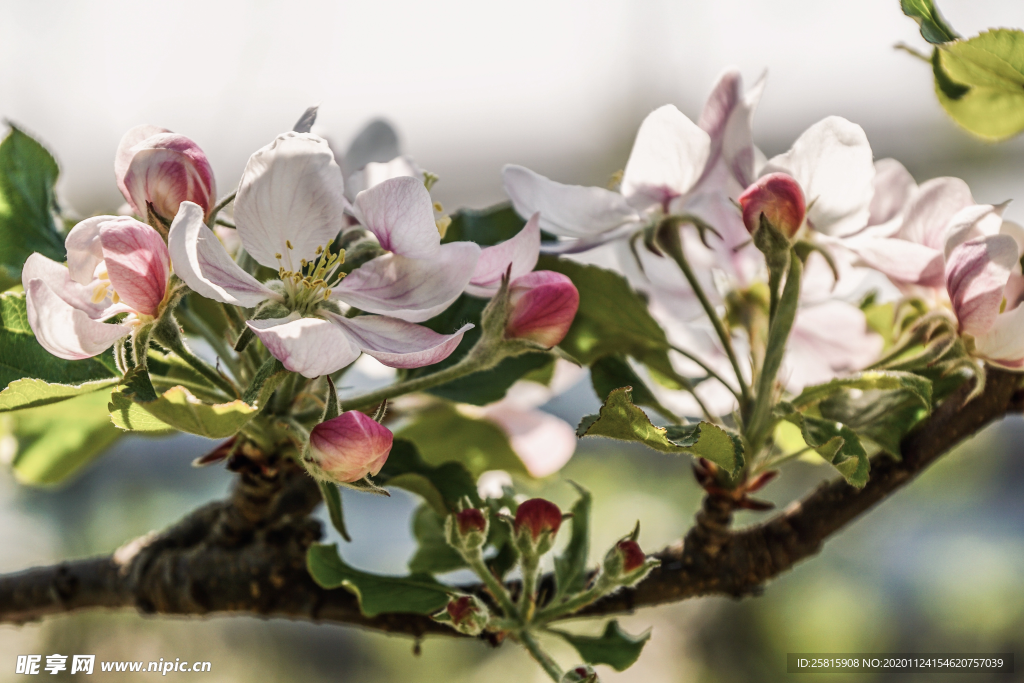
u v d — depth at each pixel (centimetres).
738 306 52
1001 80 49
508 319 48
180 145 46
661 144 49
